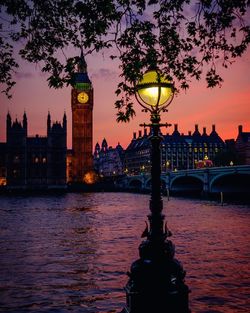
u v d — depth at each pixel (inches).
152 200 270.2
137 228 1574.8
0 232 1457.9
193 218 1943.9
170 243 269.4
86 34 332.8
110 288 673.0
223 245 1114.7
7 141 6943.9
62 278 743.7
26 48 398.0
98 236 1333.7
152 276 259.3
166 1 344.2
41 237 1315.2
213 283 695.7
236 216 2018.9
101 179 7573.8
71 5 380.5
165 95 277.0
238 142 6397.6
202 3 342.3
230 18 344.8
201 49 363.9
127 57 340.2
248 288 661.9
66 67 335.0
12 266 850.1
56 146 7003.0
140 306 259.3
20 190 6845.5
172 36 351.3
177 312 258.8
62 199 4367.6
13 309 563.8
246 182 3732.8
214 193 3644.2
